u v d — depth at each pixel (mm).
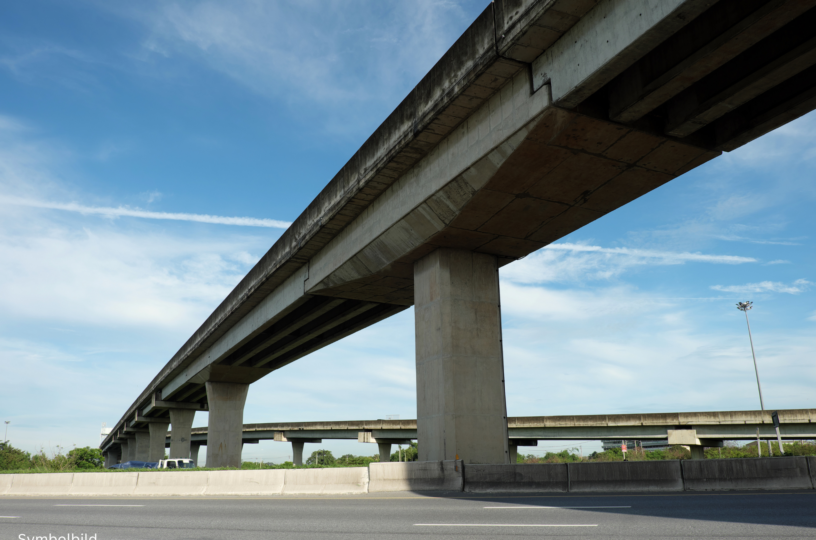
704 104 14828
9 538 8312
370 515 10188
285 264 30531
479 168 18156
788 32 12875
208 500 15781
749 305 59875
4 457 74062
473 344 22078
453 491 15672
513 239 22391
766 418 40719
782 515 8633
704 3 11477
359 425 63906
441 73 18109
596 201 19859
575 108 15266
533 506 10945
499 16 15609
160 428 80125
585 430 46312
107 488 20312
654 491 14008
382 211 23297
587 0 13672
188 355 51188
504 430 21578
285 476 17953
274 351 44125
